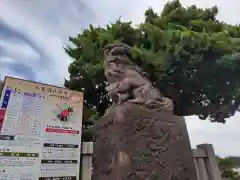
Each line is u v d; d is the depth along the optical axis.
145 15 11.73
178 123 5.82
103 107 12.08
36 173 4.96
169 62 8.70
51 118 5.68
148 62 8.35
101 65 9.80
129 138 5.03
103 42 9.89
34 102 5.62
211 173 6.73
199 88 10.09
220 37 8.69
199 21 9.97
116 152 4.97
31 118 5.40
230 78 9.21
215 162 6.99
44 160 5.17
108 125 5.66
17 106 5.34
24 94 5.56
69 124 5.89
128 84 5.98
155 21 10.80
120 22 10.57
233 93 9.83
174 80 9.57
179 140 5.57
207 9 11.23
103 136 5.72
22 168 4.86
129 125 5.18
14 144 4.96
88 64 10.45
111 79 6.36
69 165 5.45
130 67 6.54
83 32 11.64
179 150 5.43
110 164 5.06
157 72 8.77
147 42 9.92
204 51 8.35
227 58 8.37
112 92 6.09
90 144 6.15
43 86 5.95
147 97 5.90
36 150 5.16
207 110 11.29
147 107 5.69
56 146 5.45
